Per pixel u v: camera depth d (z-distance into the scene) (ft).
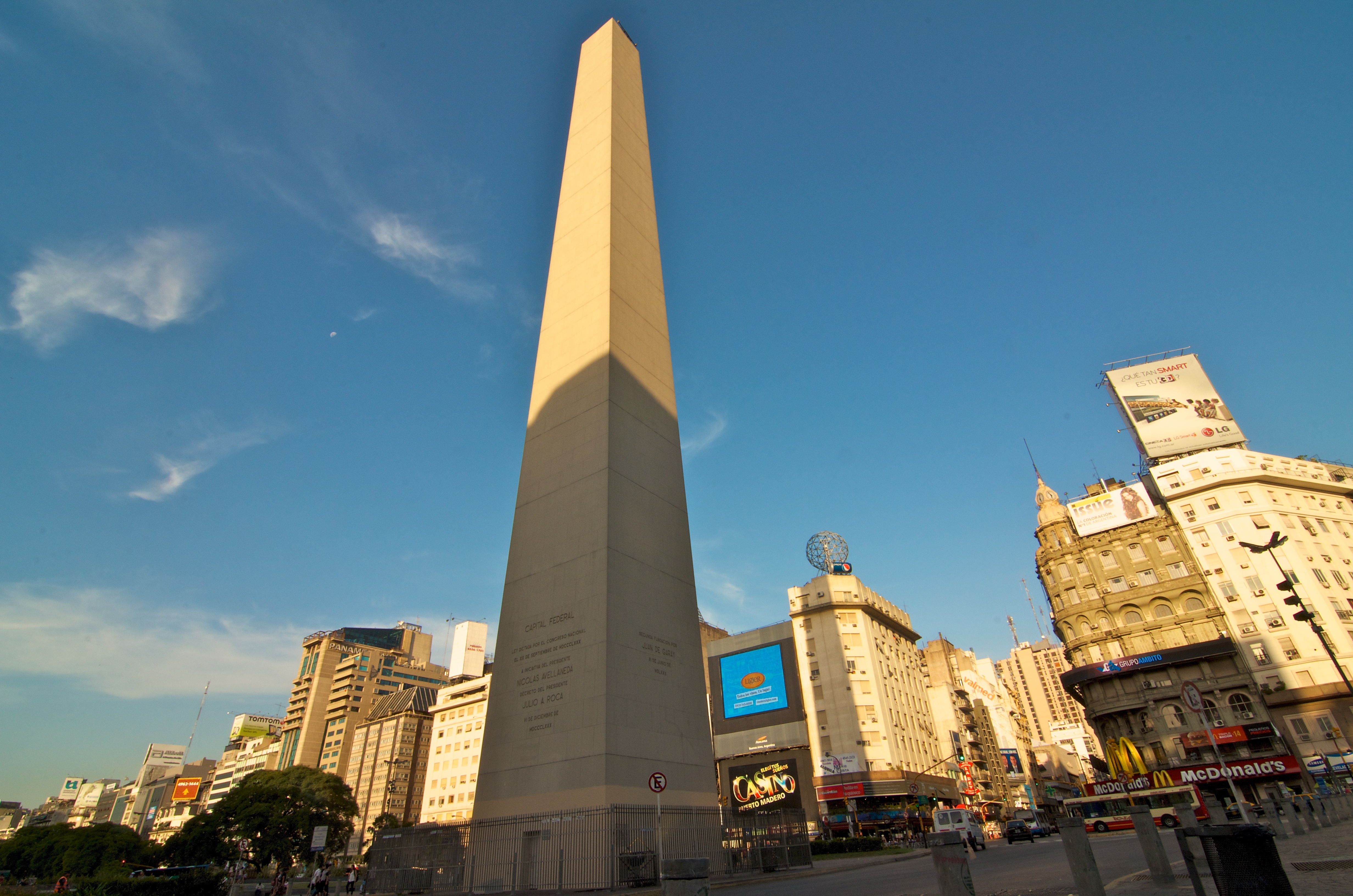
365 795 426.10
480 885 77.46
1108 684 211.61
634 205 126.21
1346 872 38.01
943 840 23.54
